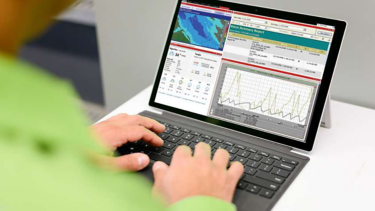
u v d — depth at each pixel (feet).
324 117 3.10
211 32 3.26
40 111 0.92
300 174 2.69
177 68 3.36
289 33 3.03
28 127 0.92
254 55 3.12
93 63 8.32
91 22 6.58
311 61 2.96
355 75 3.43
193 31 3.32
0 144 0.94
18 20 0.97
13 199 0.93
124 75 4.65
